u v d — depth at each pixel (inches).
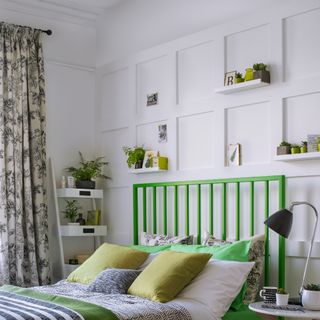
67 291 145.8
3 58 187.8
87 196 200.2
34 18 201.3
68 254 205.3
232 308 139.5
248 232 158.6
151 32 193.9
